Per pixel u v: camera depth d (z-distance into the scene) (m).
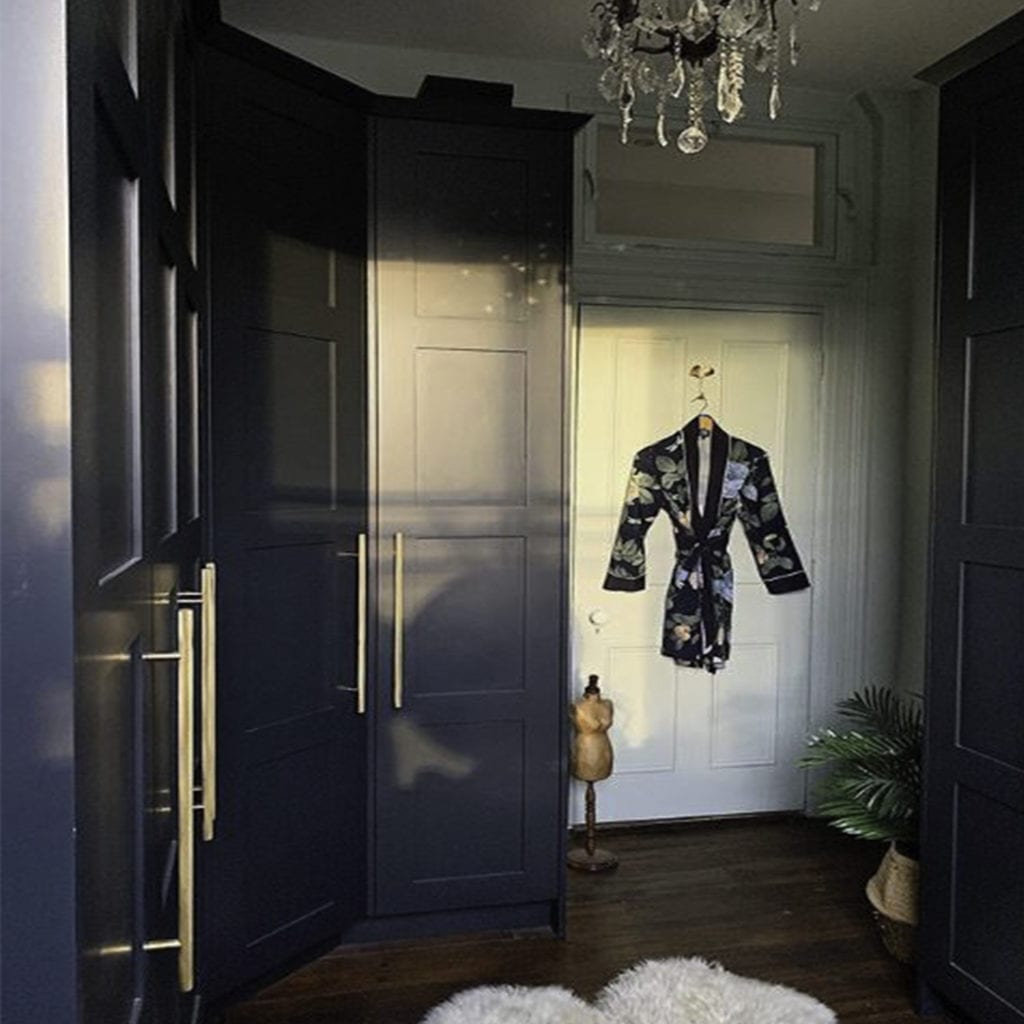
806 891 2.82
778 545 3.39
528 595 2.49
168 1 1.31
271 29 2.75
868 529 3.42
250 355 2.04
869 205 3.35
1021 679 1.86
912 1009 2.18
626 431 3.28
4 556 0.59
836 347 3.38
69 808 0.61
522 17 2.68
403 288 2.36
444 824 2.46
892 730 2.60
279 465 2.13
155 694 1.08
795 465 3.40
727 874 2.94
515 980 2.30
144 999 0.96
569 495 2.55
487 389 2.43
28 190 0.59
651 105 3.12
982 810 1.96
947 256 2.08
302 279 2.16
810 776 3.44
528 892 2.52
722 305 3.30
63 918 0.61
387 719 2.41
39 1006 0.61
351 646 2.35
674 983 2.21
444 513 2.42
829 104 3.29
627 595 3.32
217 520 1.97
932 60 2.97
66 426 0.60
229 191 1.97
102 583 0.72
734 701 3.41
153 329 1.09
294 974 2.33
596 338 3.23
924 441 3.28
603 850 3.12
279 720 2.17
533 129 2.42
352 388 2.31
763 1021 2.06
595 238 3.18
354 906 2.40
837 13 2.63
